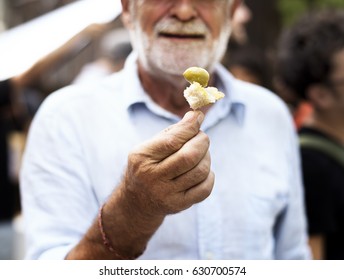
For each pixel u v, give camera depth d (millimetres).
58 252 771
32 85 1728
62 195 814
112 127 842
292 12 2801
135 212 678
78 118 844
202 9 813
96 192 824
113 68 1877
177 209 652
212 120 871
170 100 864
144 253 807
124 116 847
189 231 821
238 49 1603
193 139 629
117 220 698
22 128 1622
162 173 630
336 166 1018
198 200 651
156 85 860
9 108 1552
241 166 872
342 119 1064
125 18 889
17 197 1670
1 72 1101
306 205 1011
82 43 1743
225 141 877
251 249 850
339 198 1008
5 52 1125
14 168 1613
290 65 1093
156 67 821
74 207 812
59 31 1140
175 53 809
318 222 1000
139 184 647
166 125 855
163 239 811
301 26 1103
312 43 1067
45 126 845
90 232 728
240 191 860
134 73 862
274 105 931
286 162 917
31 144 851
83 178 824
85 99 856
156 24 812
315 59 1059
